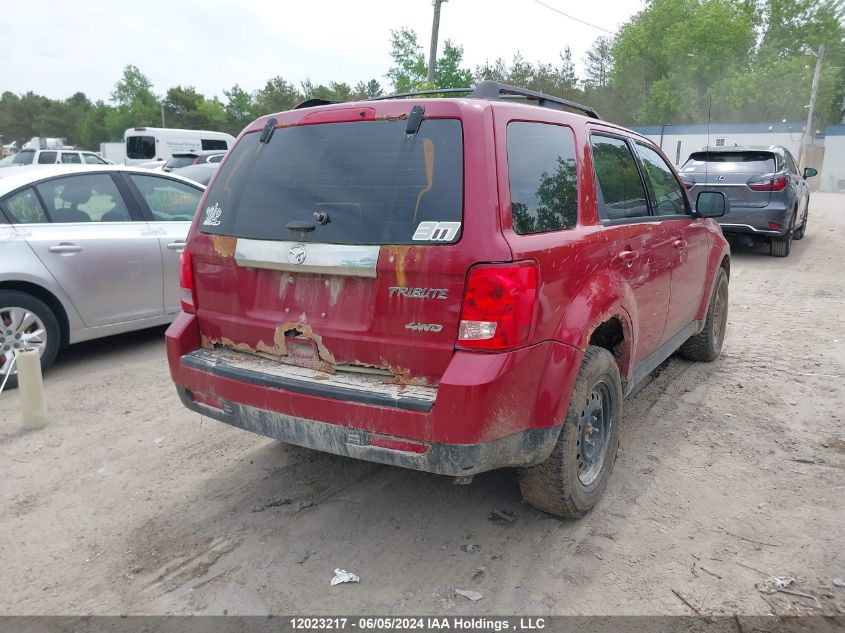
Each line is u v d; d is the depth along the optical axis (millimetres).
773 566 3078
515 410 2838
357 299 2984
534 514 3549
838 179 44312
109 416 4918
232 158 3551
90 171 6055
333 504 3693
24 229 5496
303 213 3121
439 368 2824
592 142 3697
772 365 5871
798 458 4125
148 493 3836
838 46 49938
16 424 4762
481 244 2707
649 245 3994
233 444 4461
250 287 3326
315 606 2873
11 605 2912
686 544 3258
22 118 97875
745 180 11008
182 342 3535
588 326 3162
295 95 71250
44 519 3570
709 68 47438
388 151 2980
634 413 4863
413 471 4066
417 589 2967
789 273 10312
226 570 3129
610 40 69812
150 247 6188
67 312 5688
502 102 3068
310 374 3111
